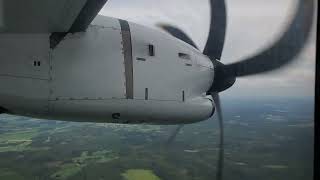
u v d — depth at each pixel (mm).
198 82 2834
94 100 2268
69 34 2215
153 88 2471
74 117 2320
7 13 1928
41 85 2164
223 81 3082
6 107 2189
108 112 2332
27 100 2158
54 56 2184
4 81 2117
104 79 2289
